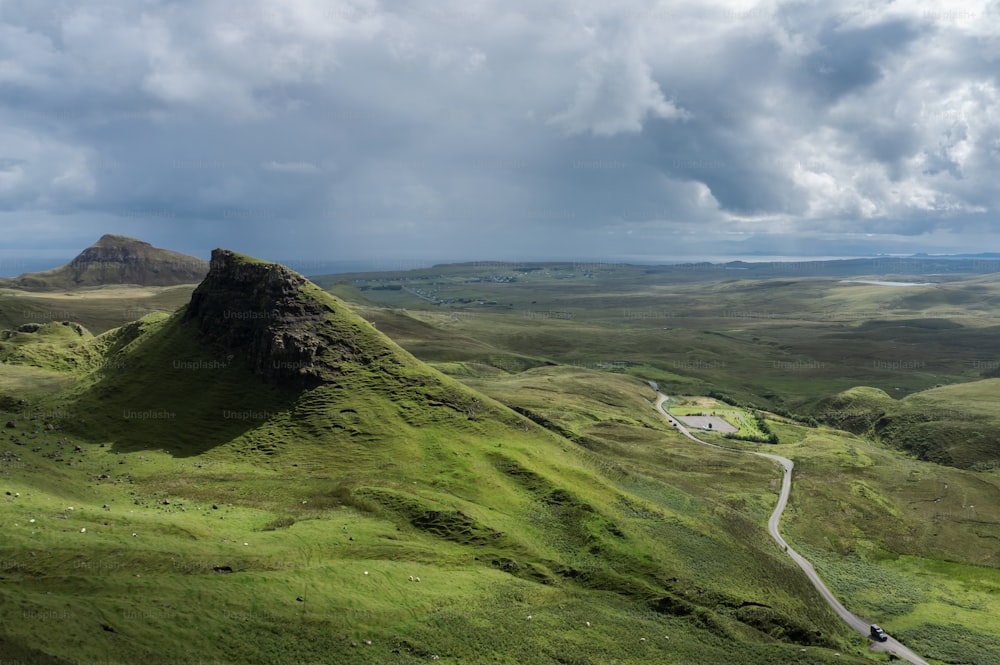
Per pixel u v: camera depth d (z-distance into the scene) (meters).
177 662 55.62
